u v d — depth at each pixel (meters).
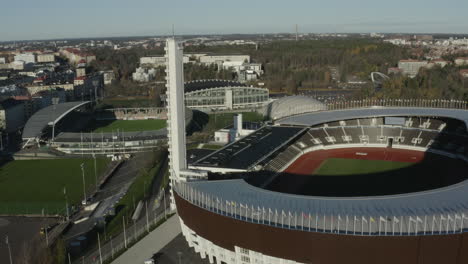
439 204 93.06
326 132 199.88
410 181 150.12
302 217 89.38
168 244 112.69
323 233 84.25
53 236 119.06
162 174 170.50
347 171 162.38
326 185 147.12
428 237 81.31
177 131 126.19
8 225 129.00
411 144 190.75
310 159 177.75
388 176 156.12
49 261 101.44
